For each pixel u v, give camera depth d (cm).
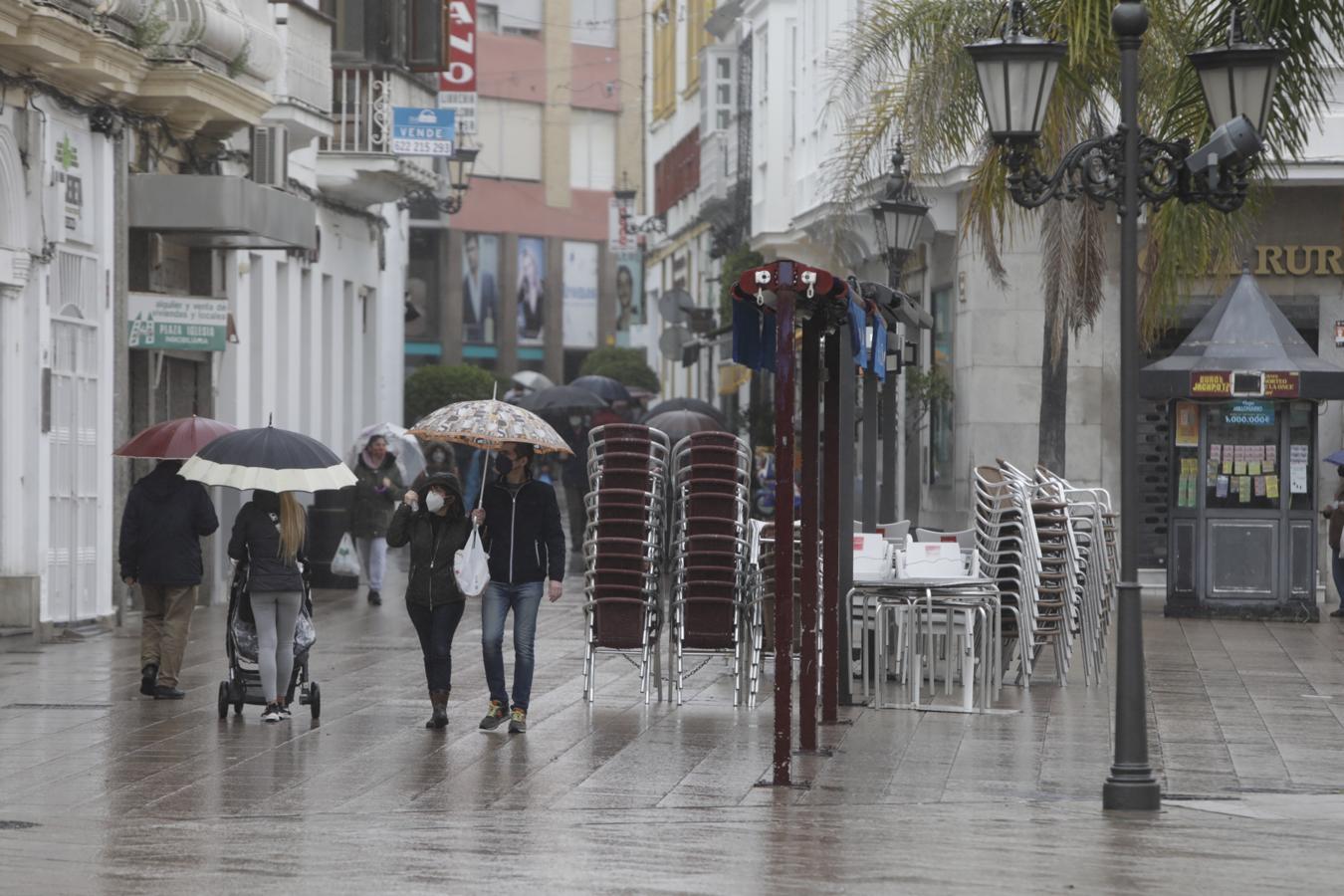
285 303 4012
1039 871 1155
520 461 1809
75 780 1524
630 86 10700
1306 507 3134
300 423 4181
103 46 2702
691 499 2020
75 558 2788
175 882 1112
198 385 3400
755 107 6103
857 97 3195
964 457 3938
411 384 8012
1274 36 1961
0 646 2538
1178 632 2900
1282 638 2809
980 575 2220
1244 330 3089
